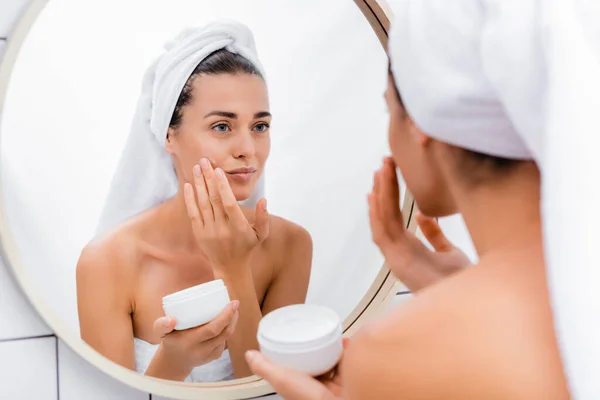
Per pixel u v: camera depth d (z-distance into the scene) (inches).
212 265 33.9
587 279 12.9
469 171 17.3
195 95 32.0
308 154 35.0
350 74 35.2
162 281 32.8
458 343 14.4
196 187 32.9
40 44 28.7
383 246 30.3
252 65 33.1
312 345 26.1
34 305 29.5
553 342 13.9
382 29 35.3
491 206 17.0
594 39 14.5
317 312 28.7
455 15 16.0
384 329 16.2
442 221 39.4
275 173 34.6
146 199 31.9
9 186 28.9
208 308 33.1
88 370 32.1
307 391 20.9
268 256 35.0
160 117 31.4
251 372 34.9
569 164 13.3
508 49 14.4
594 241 13.0
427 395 14.5
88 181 30.5
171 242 32.9
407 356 15.2
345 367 17.4
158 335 32.8
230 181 33.5
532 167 16.6
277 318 28.5
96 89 30.1
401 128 19.4
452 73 15.9
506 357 13.8
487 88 15.3
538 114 14.4
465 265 30.1
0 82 27.9
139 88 30.9
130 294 32.1
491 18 14.9
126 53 30.4
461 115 16.1
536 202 16.3
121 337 32.0
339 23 34.6
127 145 31.1
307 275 35.9
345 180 36.0
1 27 29.2
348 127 35.6
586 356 12.7
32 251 29.5
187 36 31.4
